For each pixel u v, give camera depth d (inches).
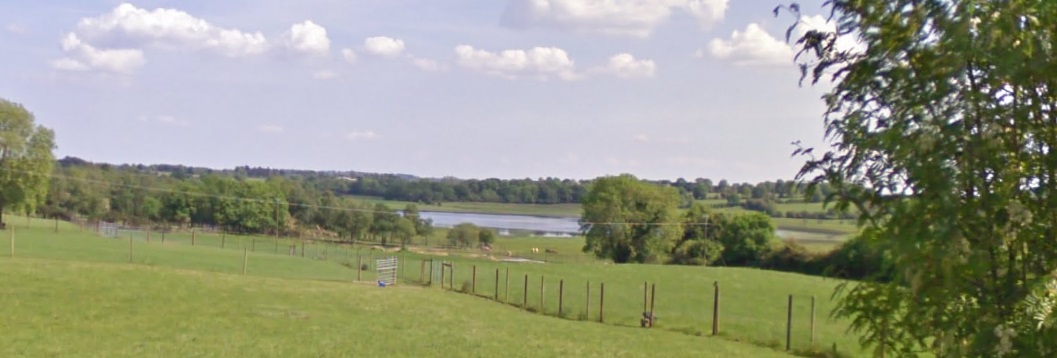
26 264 1941.4
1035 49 235.1
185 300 1573.6
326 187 7824.8
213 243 4060.0
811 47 276.2
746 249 3673.7
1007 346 232.7
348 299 1804.9
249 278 2153.1
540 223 6737.2
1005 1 237.1
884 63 259.6
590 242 4160.9
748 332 1475.1
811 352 1240.8
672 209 4119.1
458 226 4963.1
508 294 2213.3
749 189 4778.5
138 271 2015.3
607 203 4101.9
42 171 4153.5
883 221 257.8
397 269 2913.4
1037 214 245.0
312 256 3585.1
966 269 240.8
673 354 1193.4
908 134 249.6
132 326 1226.0
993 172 244.7
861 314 274.1
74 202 5290.4
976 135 244.1
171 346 1058.7
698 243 3961.6
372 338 1221.1
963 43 238.5
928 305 251.6
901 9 257.4
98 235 3924.7
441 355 1088.8
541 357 1106.1
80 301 1443.2
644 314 1614.2
